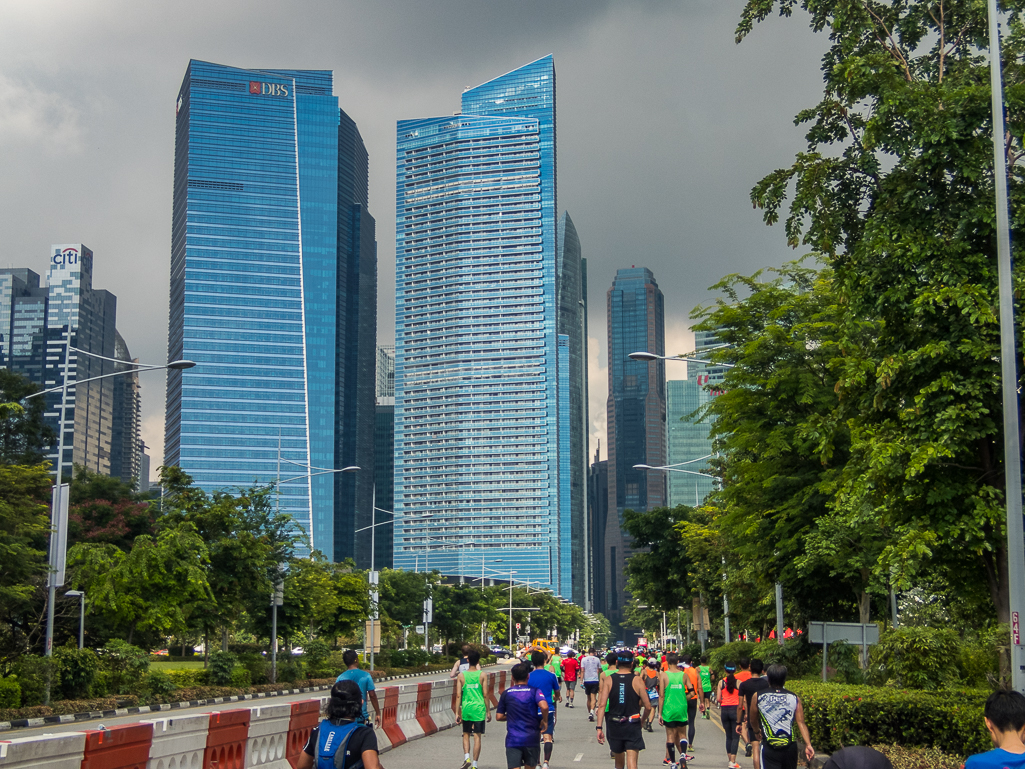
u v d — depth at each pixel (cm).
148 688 3503
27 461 5697
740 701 1706
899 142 1545
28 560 3231
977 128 1498
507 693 1333
